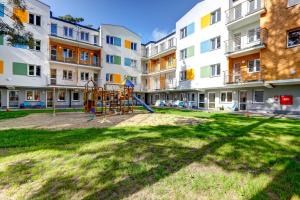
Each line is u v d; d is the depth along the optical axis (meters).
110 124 9.15
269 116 13.70
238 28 20.30
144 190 2.87
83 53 30.02
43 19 24.94
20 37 16.12
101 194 2.77
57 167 3.68
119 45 32.94
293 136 6.31
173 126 8.35
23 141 5.51
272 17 15.75
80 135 6.38
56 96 27.06
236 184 3.04
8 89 23.17
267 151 4.70
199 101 25.72
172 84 29.88
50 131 7.09
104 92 16.03
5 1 21.59
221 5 21.33
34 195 2.74
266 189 2.88
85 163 3.87
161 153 4.52
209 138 6.02
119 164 3.83
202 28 23.89
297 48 14.12
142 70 38.12
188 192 2.81
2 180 3.18
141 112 16.88
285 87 16.11
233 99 20.78
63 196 2.71
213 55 22.34
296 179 3.19
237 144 5.29
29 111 18.02
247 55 19.36
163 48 33.03
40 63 24.62
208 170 3.59
